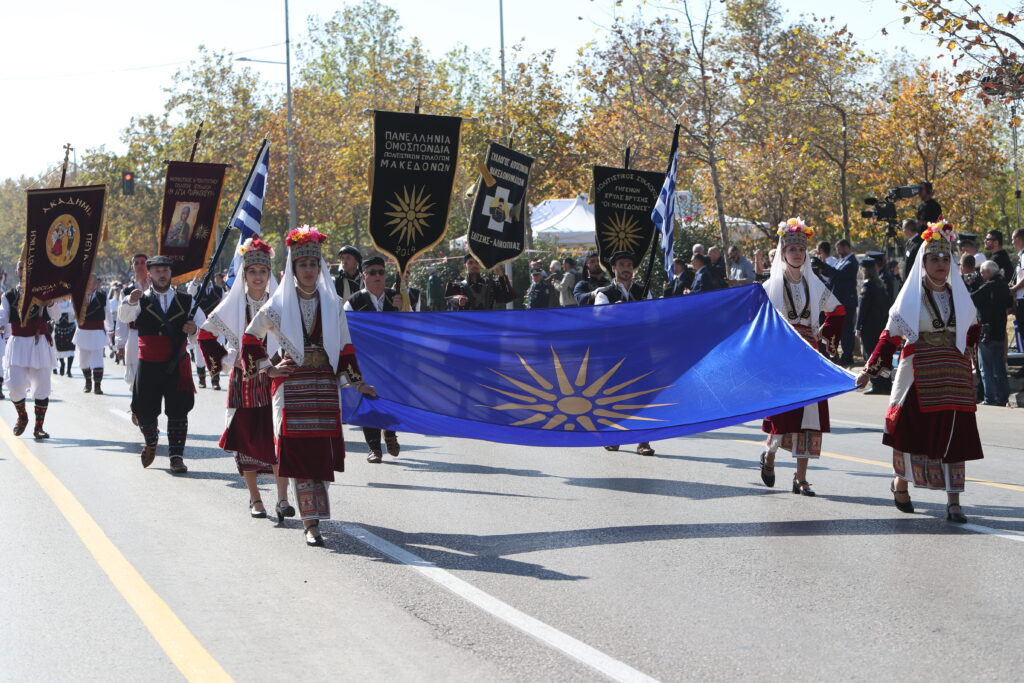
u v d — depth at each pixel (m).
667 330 9.59
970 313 7.82
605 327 9.66
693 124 30.14
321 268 7.52
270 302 7.38
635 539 7.49
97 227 12.74
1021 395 15.37
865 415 14.69
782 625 5.53
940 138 40.03
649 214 14.60
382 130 12.57
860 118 39.38
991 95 18.64
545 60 38.59
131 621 5.75
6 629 5.64
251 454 8.17
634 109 31.06
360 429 14.23
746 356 9.20
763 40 31.16
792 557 6.91
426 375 9.75
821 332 9.41
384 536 7.68
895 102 40.53
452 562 6.93
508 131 38.31
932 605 5.83
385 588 6.33
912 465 8.03
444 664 5.02
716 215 36.22
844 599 5.97
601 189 14.38
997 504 8.53
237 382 8.24
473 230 14.48
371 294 11.31
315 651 5.23
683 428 8.91
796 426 8.92
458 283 14.68
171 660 5.13
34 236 12.70
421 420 9.71
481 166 14.40
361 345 9.85
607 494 9.20
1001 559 6.77
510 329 9.77
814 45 31.77
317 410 7.38
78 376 24.19
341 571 6.73
